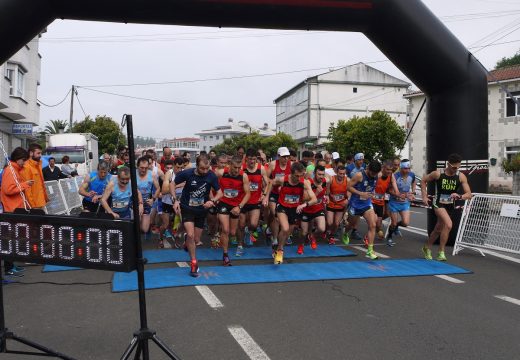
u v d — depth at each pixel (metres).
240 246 8.36
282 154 8.82
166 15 8.93
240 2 8.89
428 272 7.13
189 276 6.72
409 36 9.36
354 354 4.00
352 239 10.46
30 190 7.54
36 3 8.28
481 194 8.77
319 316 5.00
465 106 9.66
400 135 32.00
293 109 63.47
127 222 3.19
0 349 3.60
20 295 5.82
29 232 3.53
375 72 56.88
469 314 5.11
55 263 3.46
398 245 9.77
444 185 7.90
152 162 10.57
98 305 5.39
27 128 24.69
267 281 6.49
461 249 9.08
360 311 5.19
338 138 35.47
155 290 6.01
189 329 4.59
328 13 9.21
